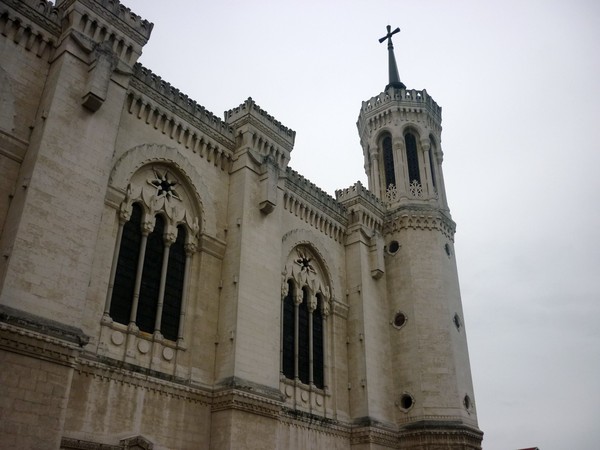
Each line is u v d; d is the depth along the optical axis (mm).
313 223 42062
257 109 36406
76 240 23844
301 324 38344
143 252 28797
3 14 25703
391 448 38969
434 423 39531
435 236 47219
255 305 31688
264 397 29688
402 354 43000
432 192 49688
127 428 24797
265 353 31172
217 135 34938
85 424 23328
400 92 54062
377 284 44812
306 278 40000
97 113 26703
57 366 21578
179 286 30484
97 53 27016
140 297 28125
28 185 23000
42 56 26875
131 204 29000
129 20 29688
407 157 52438
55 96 25172
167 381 27125
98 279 26062
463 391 42188
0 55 25266
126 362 25969
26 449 19859
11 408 19922
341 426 37094
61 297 22594
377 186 51469
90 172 25422
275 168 35906
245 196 33719
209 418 28562
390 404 41156
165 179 31531
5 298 20891
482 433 41812
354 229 44812
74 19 27219
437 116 55375
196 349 29375
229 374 29000
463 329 46219
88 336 23453
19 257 21750
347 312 42281
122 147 29219
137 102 30781
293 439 33219
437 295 44719
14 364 20453
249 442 28188
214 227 32969
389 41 63000
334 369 39062
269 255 34000
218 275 32281
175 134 32500
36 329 21250
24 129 25141
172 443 26422
